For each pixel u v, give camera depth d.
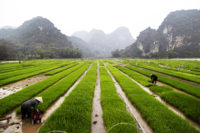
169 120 6.00
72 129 5.20
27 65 36.12
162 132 5.12
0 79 16.02
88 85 12.61
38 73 20.72
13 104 7.64
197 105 7.71
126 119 6.08
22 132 5.30
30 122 5.98
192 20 155.12
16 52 107.00
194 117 6.42
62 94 10.21
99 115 6.89
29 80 16.23
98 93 10.96
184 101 8.31
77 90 10.84
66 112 6.60
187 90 11.28
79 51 159.62
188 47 138.50
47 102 8.03
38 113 5.99
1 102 7.89
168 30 164.88
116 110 7.02
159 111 6.91
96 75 20.31
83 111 6.88
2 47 73.62
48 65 37.28
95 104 8.44
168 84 13.84
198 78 17.25
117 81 15.76
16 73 20.25
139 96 9.42
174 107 8.07
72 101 8.18
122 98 9.70
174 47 147.88
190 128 5.38
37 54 114.38
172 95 9.47
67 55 143.12
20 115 6.62
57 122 5.73
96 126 5.83
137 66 36.31
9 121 6.04
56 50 155.00
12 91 11.37
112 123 5.70
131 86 12.39
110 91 10.77
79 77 18.47
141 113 7.04
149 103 8.05
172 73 21.34
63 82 13.93
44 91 10.51
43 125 5.59
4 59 72.06
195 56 125.88
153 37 179.50
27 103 5.90
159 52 151.12
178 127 5.43
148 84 13.36
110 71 25.03
